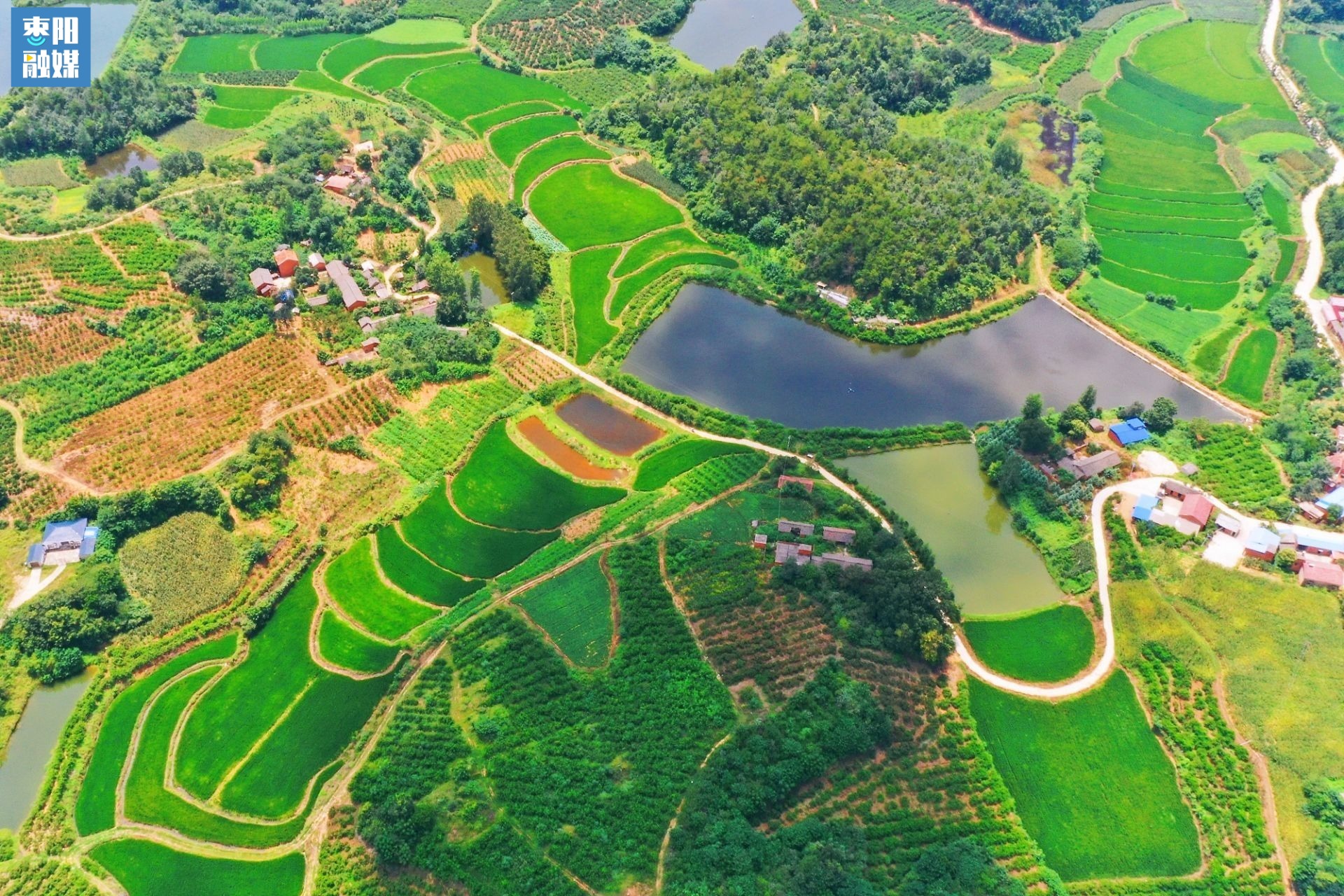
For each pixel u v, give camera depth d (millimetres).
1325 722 115812
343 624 126875
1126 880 104062
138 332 163000
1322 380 162000
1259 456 150000
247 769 111375
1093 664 124250
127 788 110062
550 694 115625
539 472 148500
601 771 107500
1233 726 116375
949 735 114188
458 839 101938
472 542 137625
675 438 154750
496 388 162250
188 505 136750
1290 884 103125
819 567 129500
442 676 118688
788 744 108750
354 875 101188
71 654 119938
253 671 121500
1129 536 138125
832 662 118875
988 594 133250
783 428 156375
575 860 100188
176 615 125625
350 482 144750
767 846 101188
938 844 104000
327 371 160625
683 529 136625
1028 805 109875
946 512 144250
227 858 103688
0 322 160375
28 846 105188
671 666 118625
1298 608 127438
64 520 133625
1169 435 154000
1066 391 165250
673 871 98875
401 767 108938
